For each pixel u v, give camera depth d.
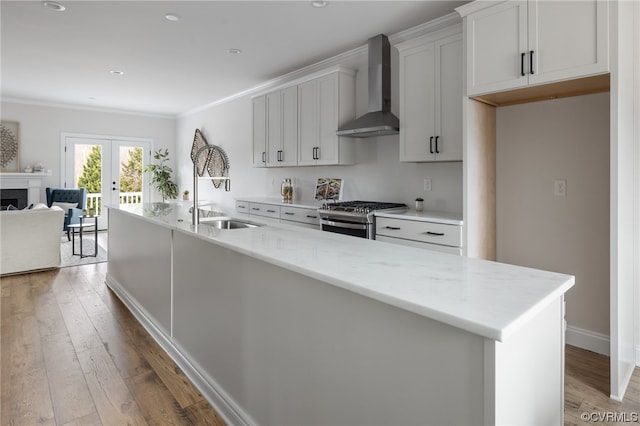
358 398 1.27
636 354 2.47
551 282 1.19
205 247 2.18
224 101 6.72
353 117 4.14
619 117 2.06
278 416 1.65
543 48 2.28
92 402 2.05
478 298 1.04
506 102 2.89
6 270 4.53
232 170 6.59
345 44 3.99
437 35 3.10
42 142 7.17
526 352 1.05
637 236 2.42
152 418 1.93
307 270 1.34
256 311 1.76
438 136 3.12
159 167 8.15
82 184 7.60
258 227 2.43
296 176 5.21
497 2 2.46
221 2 3.09
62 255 5.67
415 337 1.08
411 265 1.40
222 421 1.93
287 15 3.31
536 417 1.12
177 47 4.11
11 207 4.95
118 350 2.66
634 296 2.41
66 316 3.28
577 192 2.70
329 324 1.37
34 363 2.46
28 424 1.86
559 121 2.75
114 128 7.88
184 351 2.45
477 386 0.94
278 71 4.98
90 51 4.24
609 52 2.05
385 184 3.99
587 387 2.23
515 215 3.00
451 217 2.98
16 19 3.42
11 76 5.29
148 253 3.05
